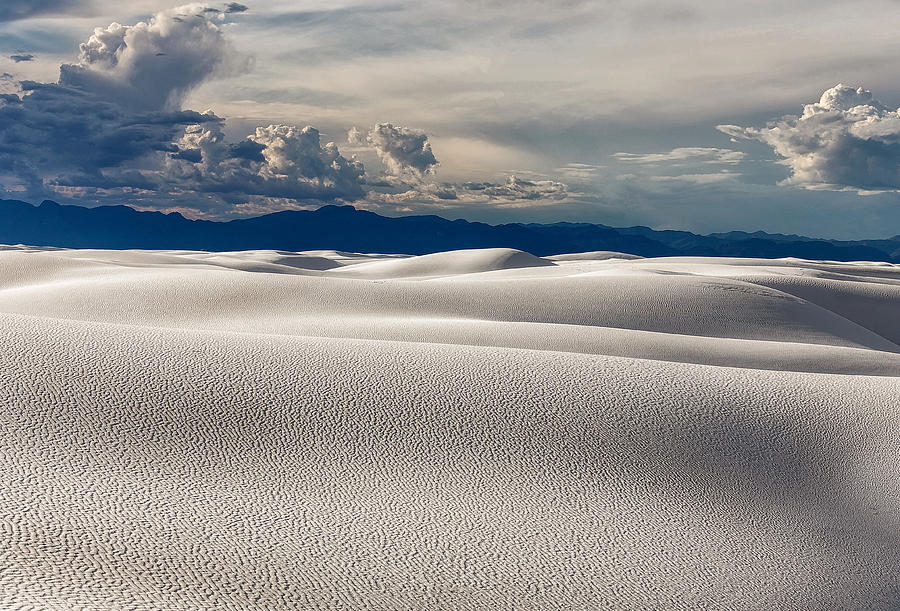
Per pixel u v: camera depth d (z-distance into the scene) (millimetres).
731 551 13555
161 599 8711
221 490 12805
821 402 19266
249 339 19469
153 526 10984
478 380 18141
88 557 9523
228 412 15328
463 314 42219
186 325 35406
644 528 13781
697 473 15867
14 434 13031
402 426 15844
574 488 14695
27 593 8016
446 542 12328
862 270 139875
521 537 12875
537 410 17078
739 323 47344
